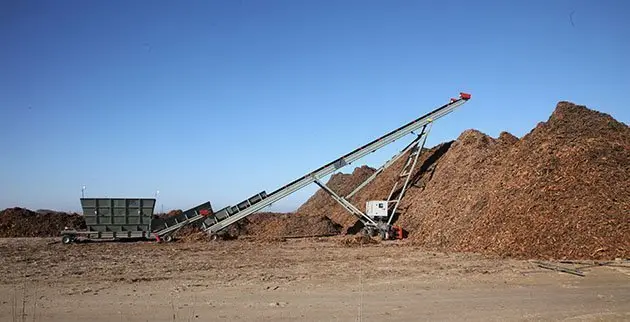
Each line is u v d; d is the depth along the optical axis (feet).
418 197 125.18
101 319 36.68
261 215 190.08
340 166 118.93
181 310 39.55
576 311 39.34
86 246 99.71
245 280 55.06
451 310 39.60
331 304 41.81
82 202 108.37
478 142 124.98
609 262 64.95
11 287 50.78
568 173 84.12
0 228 138.72
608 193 77.36
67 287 50.67
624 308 40.45
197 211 118.11
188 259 76.69
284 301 43.11
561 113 104.01
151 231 110.83
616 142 91.66
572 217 75.41
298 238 120.57
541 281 53.36
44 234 139.03
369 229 116.78
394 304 41.78
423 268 63.82
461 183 112.88
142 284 52.65
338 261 72.74
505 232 81.00
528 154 95.61
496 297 44.78
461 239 88.99
